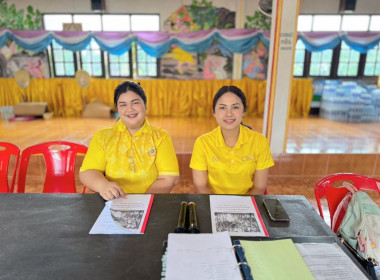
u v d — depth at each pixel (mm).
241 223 1004
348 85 5770
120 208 1105
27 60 6059
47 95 5988
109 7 5906
